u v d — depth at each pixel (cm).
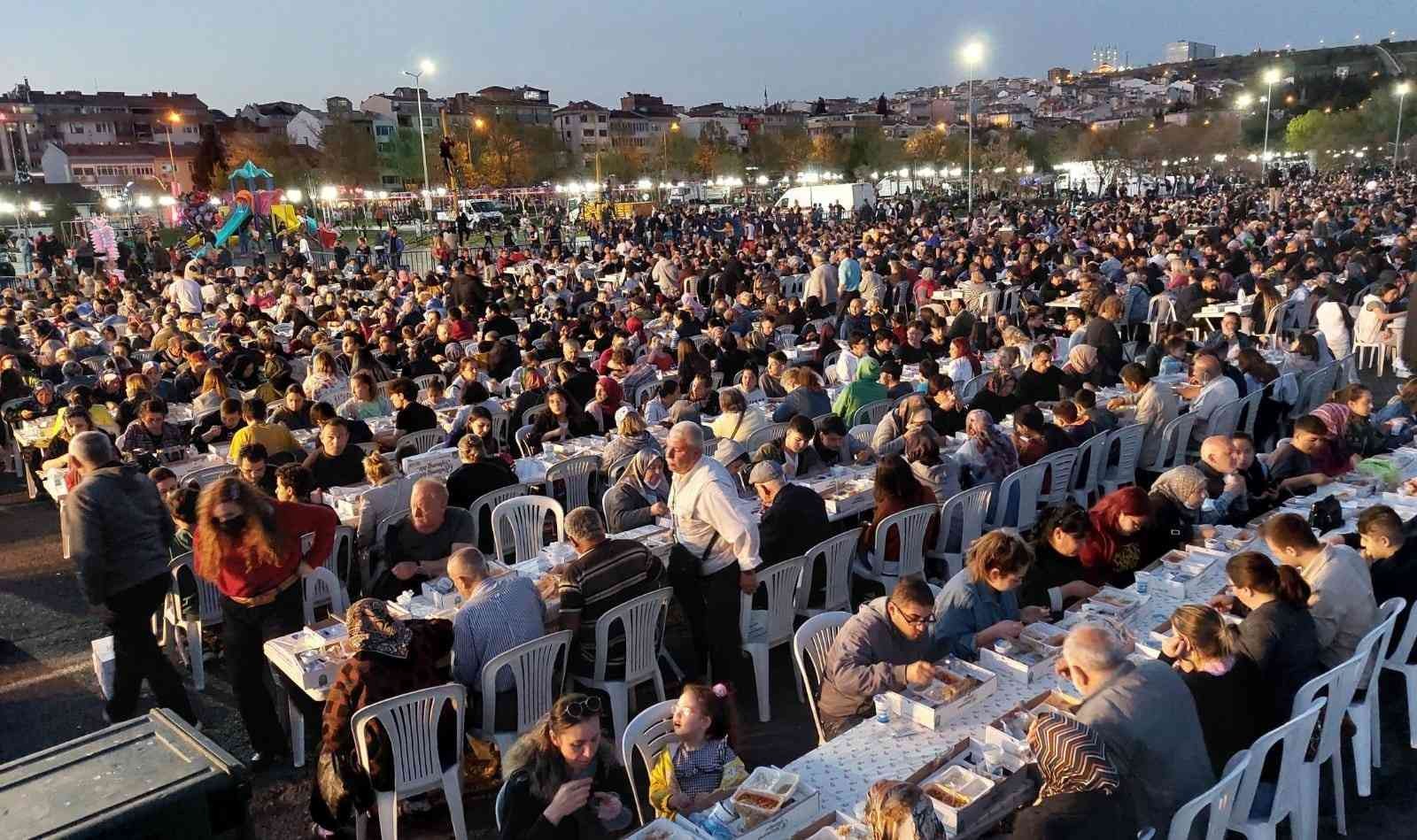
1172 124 9256
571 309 2006
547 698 541
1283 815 449
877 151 8319
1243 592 503
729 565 620
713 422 984
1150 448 973
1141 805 386
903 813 320
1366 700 530
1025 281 2192
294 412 1101
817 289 2047
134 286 2702
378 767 475
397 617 516
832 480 838
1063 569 627
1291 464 799
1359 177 7531
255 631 580
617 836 509
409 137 7062
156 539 603
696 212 5462
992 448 823
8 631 807
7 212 4903
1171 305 1728
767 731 624
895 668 477
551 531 884
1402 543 587
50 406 1234
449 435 1046
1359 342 1519
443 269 2856
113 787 199
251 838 212
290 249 3862
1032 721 393
